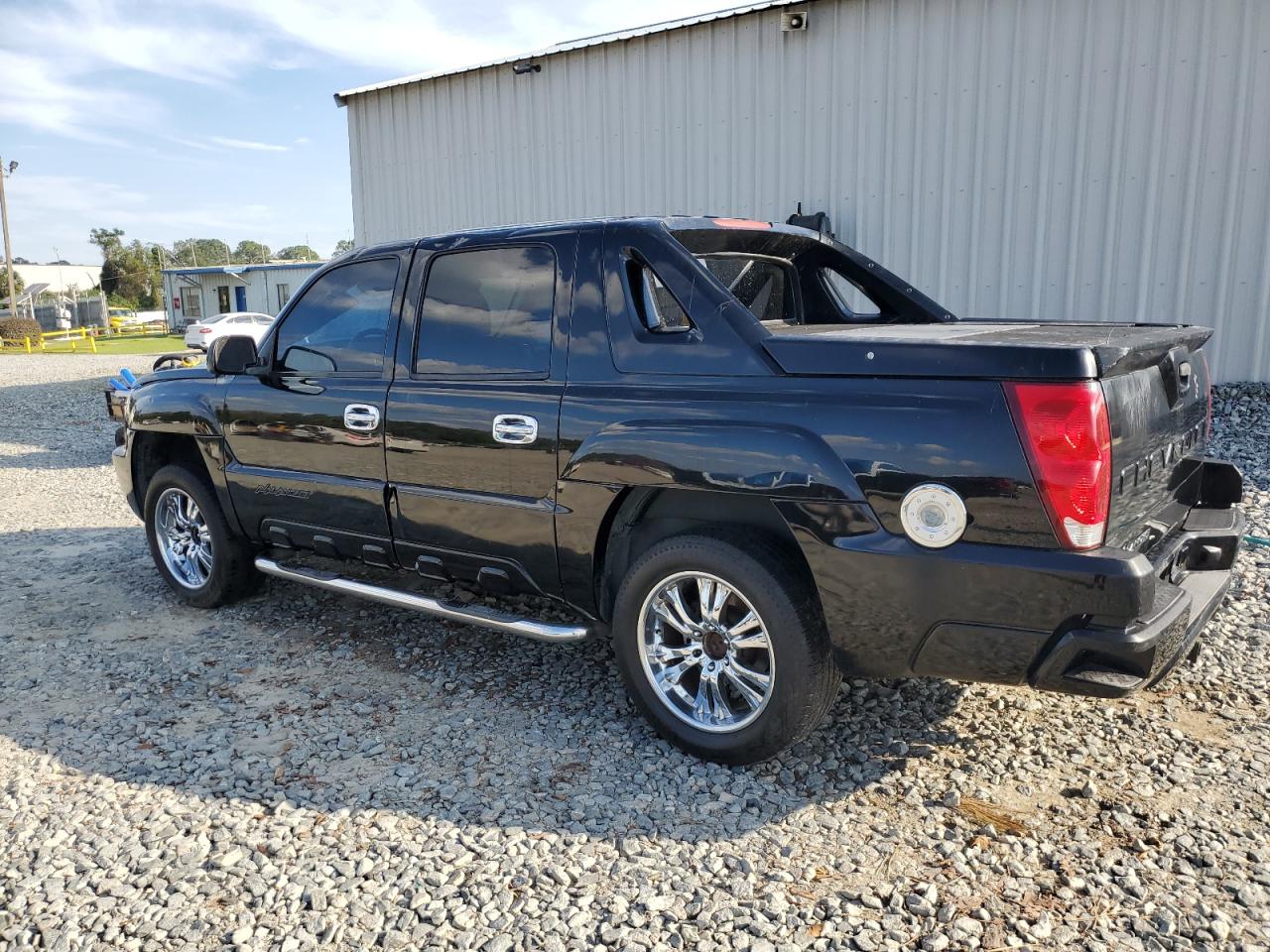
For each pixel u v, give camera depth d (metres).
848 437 2.64
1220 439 7.15
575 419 3.15
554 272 3.34
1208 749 3.10
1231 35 7.74
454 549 3.60
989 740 3.20
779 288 4.18
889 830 2.69
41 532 6.63
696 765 3.10
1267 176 7.80
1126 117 8.25
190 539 4.84
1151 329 3.25
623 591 3.15
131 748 3.30
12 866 2.62
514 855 2.62
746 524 2.98
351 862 2.61
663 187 10.84
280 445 4.14
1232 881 2.42
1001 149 8.82
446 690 3.74
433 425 3.54
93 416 13.98
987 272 9.06
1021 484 2.41
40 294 75.88
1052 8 8.39
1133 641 2.36
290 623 4.56
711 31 10.22
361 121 13.37
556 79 11.42
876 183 9.48
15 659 4.14
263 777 3.08
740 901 2.40
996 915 2.32
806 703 2.86
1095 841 2.61
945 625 2.57
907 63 9.13
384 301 3.84
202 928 2.35
